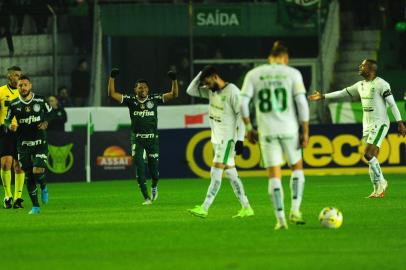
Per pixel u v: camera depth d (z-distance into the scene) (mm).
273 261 28375
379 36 95750
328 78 92625
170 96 52938
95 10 89938
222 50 92250
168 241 33594
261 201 52531
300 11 91750
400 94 90250
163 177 79250
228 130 41094
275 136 35188
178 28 90812
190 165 79250
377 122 54031
